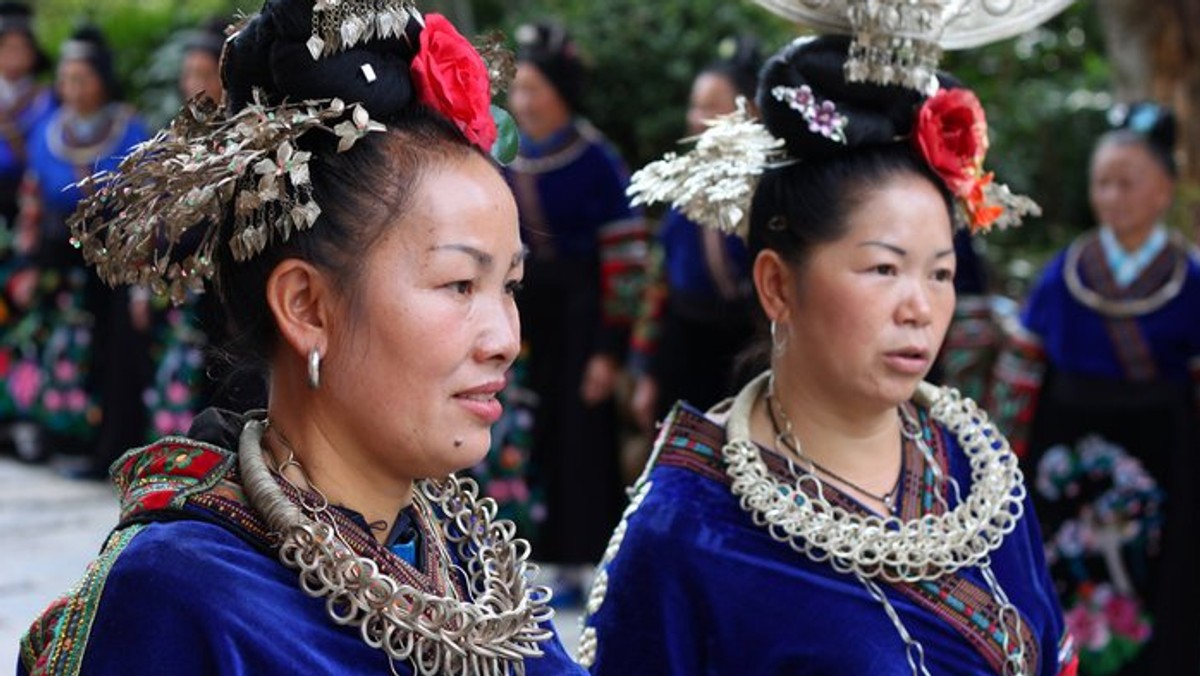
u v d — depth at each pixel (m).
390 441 2.08
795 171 3.13
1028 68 11.22
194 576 1.99
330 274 2.05
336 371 2.08
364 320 2.05
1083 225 10.54
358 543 2.11
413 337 2.04
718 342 6.41
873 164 3.07
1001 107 10.27
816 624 2.99
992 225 3.34
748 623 3.00
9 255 9.76
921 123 3.07
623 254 6.99
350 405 2.08
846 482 3.12
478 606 2.14
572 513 7.14
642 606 3.05
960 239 6.03
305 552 2.04
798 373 3.15
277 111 2.05
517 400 7.19
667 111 10.07
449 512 2.33
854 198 3.04
